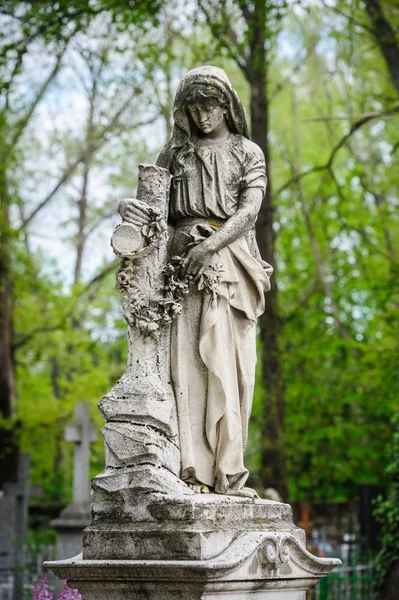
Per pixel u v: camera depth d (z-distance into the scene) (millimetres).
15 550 18750
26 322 25812
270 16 16422
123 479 5562
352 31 19094
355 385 28047
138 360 5867
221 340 5973
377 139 27531
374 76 25828
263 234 19078
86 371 27172
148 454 5586
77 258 30734
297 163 26328
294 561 5793
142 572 5281
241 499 5770
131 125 25172
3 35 15773
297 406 28156
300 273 29188
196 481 5863
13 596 14180
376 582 13719
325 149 28828
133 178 29375
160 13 17422
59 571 5512
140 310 5867
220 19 18547
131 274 5906
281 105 29188
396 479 14078
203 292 6016
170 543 5320
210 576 5145
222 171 6258
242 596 5473
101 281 28703
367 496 17312
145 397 5742
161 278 5965
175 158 6352
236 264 6141
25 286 24812
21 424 23609
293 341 27422
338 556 16766
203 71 6215
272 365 19500
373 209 27672
